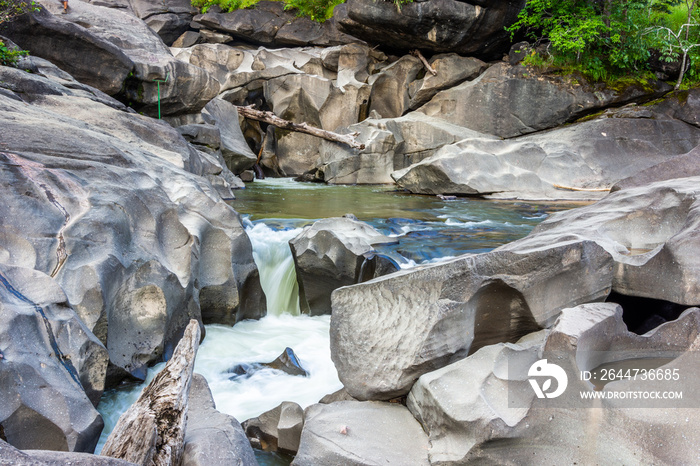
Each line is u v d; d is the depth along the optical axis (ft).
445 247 25.21
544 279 13.44
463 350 13.39
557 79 51.03
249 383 16.88
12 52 29.22
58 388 10.52
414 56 57.41
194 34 71.31
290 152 59.11
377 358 13.46
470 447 10.39
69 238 15.20
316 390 16.31
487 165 44.32
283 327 21.88
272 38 68.23
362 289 14.10
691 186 17.54
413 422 12.51
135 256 16.99
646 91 50.31
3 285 11.59
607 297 15.98
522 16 51.29
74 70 35.58
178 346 12.26
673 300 13.89
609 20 49.96
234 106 56.24
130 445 9.41
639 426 9.71
